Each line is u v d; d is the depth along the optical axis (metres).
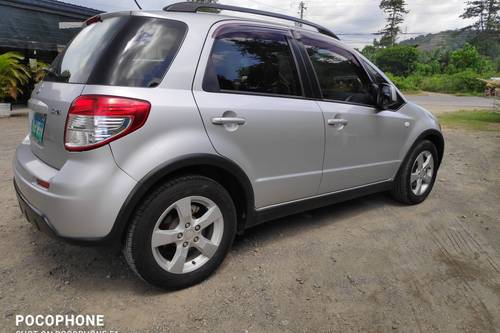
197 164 2.39
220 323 2.24
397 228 3.69
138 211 2.26
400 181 4.15
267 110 2.75
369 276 2.81
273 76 2.88
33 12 12.69
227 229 2.69
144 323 2.21
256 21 2.87
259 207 2.91
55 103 2.32
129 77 2.23
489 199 4.68
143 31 2.37
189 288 2.57
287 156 2.94
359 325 2.28
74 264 2.79
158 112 2.24
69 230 2.17
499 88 15.34
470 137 9.21
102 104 2.12
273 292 2.56
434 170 4.51
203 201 2.53
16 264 2.76
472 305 2.52
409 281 2.77
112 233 2.20
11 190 4.27
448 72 48.72
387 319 2.35
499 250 3.31
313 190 3.25
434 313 2.42
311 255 3.08
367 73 3.66
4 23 11.77
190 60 2.43
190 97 2.39
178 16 2.52
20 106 12.67
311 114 3.04
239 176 2.64
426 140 4.29
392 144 3.88
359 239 3.41
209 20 2.61
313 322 2.29
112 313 2.29
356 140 3.47
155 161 2.22
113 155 2.14
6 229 3.29
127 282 2.60
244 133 2.62
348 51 3.54
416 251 3.24
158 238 2.35
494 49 64.12
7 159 5.64
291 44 3.04
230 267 2.85
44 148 2.45
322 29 3.40
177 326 2.20
